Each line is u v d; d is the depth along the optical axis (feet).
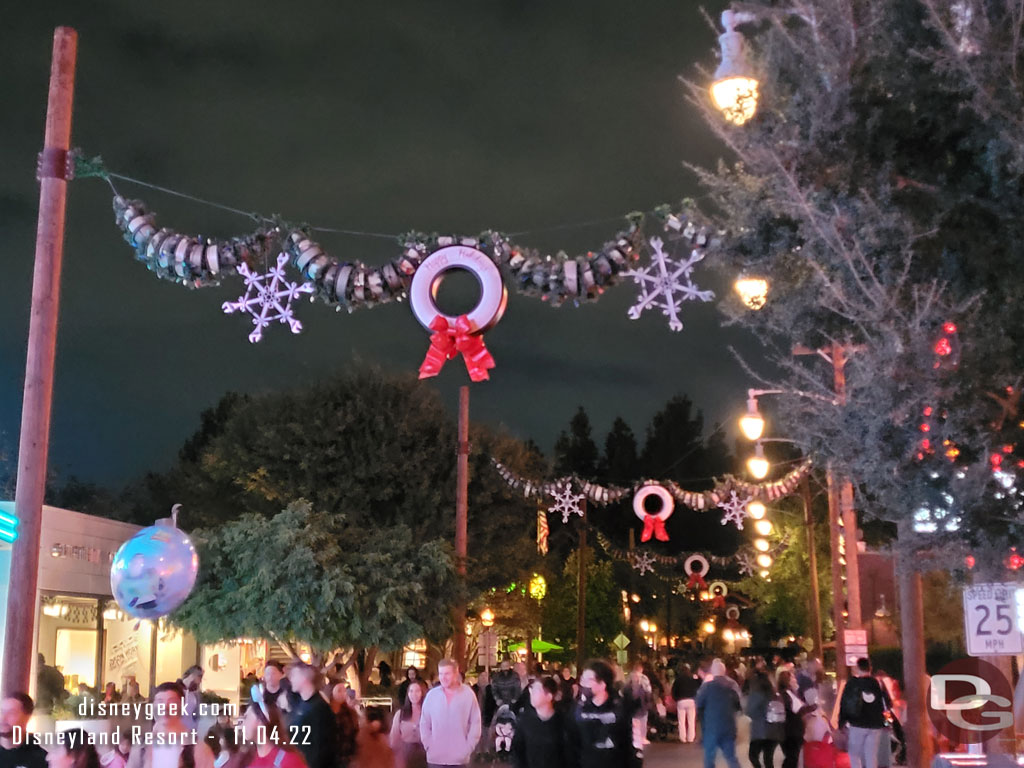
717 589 165.78
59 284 39.01
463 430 107.14
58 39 39.93
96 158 38.88
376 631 93.50
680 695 99.45
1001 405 27.09
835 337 31.45
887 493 29.07
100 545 88.94
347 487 112.06
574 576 173.68
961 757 39.73
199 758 29.55
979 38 24.63
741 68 28.63
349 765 33.55
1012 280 25.75
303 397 115.14
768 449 129.18
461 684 40.88
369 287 36.01
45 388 38.37
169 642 102.78
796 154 28.09
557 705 36.22
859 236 27.71
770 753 65.10
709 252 32.53
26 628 36.96
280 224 36.63
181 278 37.37
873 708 52.54
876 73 26.66
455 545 116.47
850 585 77.92
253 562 93.09
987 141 25.25
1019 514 27.27
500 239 35.68
